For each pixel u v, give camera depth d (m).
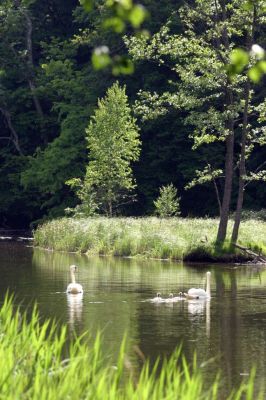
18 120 81.31
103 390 11.11
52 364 12.47
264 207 70.94
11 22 81.56
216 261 43.34
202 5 44.28
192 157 72.44
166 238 46.69
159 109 46.19
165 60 72.75
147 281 33.59
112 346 19.95
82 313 24.97
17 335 13.77
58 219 60.72
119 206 67.31
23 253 49.78
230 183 44.75
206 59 43.59
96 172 59.66
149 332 21.91
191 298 28.09
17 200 79.81
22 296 28.77
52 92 79.94
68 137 72.69
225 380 16.81
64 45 80.69
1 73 79.44
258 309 26.00
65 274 36.31
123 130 59.88
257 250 44.16
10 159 80.19
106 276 35.56
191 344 20.41
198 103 44.69
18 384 11.35
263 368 17.88
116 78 74.81
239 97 45.19
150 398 11.17
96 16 76.44
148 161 73.62
